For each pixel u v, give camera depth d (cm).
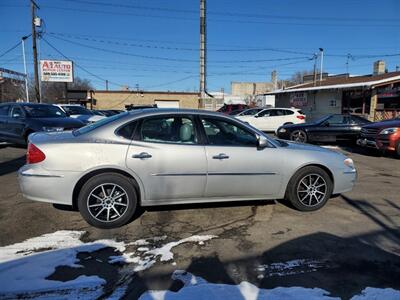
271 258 370
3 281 316
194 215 489
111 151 429
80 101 4381
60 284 313
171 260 362
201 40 2166
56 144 426
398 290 312
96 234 422
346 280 328
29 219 465
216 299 294
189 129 462
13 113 1056
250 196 492
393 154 1130
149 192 446
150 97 4484
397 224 470
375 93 2036
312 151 517
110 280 321
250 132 489
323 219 485
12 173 745
